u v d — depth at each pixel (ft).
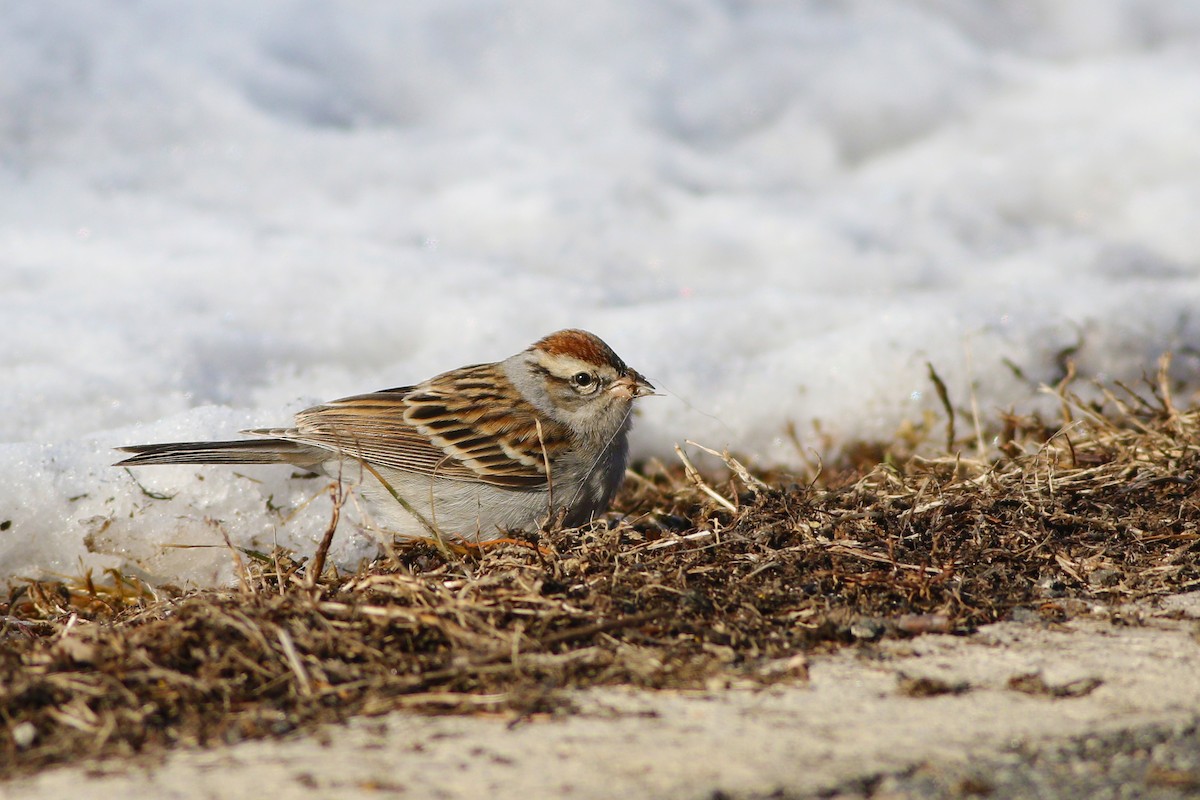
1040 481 28.02
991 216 58.65
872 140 64.85
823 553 23.13
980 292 47.39
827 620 20.02
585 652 18.57
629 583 21.26
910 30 70.28
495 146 60.13
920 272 52.80
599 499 31.32
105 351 38.50
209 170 55.42
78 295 43.04
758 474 37.40
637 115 63.05
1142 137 63.77
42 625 25.41
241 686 17.25
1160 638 19.76
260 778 14.48
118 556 28.35
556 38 65.62
